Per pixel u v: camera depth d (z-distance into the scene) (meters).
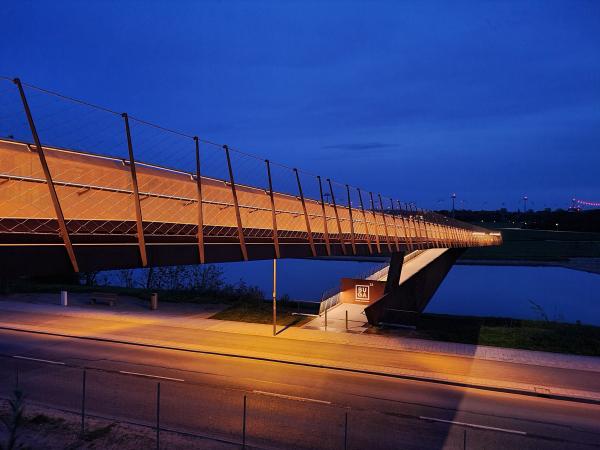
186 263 14.58
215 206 19.48
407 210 42.94
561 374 20.12
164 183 17.20
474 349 24.05
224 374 19.17
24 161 11.66
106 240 12.41
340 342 25.00
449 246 57.09
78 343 24.39
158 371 19.41
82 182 13.41
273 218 19.78
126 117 12.79
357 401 16.34
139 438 12.74
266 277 96.12
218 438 12.99
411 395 17.22
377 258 135.62
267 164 20.20
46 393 16.47
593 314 58.97
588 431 14.34
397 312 33.66
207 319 30.75
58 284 49.41
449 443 13.11
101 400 15.85
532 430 14.25
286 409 15.34
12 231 10.09
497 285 86.56
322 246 24.11
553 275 103.12
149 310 33.94
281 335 26.41
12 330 27.41
